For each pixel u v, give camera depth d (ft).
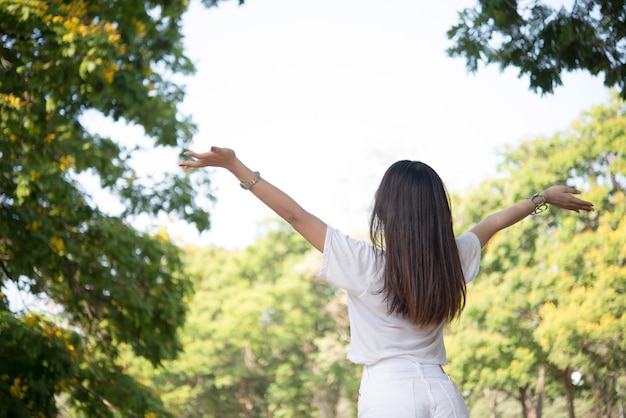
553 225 85.56
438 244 8.40
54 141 32.65
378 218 8.61
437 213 8.46
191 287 42.39
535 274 82.38
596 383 84.69
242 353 137.18
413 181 8.53
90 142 40.83
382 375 8.20
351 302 8.53
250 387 138.92
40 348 32.45
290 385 130.52
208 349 126.82
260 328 129.70
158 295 39.50
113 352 40.57
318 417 132.16
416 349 8.28
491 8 20.18
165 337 40.16
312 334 133.59
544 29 20.13
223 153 8.34
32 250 32.91
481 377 82.79
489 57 20.79
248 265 140.67
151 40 35.42
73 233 36.19
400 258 8.30
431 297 8.20
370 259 8.42
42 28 27.09
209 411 136.46
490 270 90.63
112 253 37.47
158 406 39.86
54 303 38.65
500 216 9.51
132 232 39.60
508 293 82.64
